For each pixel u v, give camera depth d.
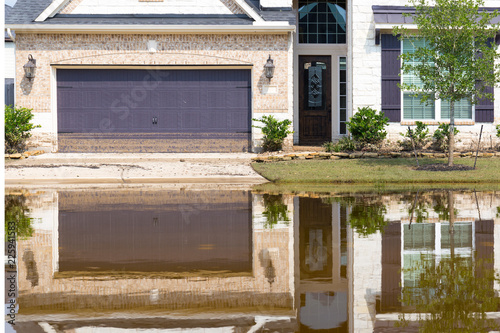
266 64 15.72
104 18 16.08
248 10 15.84
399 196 8.88
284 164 13.40
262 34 15.93
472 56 12.68
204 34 15.91
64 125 16.09
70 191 9.53
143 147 16.22
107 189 9.85
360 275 4.11
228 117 16.23
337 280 3.98
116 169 12.58
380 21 15.84
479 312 3.24
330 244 5.21
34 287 3.83
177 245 5.21
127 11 16.12
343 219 6.63
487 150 16.22
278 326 3.05
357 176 11.41
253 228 6.06
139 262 4.55
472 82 12.28
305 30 17.47
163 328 3.02
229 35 15.91
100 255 4.80
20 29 15.66
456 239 5.40
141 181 11.08
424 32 12.72
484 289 3.71
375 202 8.15
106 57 15.83
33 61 15.63
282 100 16.02
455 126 16.23
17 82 15.76
